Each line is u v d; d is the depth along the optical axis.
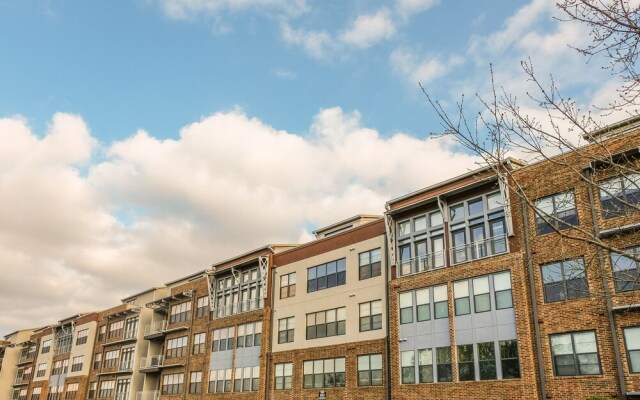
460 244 29.80
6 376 88.19
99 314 69.19
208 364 46.12
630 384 21.38
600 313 22.86
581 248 23.89
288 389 38.12
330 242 38.84
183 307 53.31
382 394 31.39
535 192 26.41
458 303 28.58
